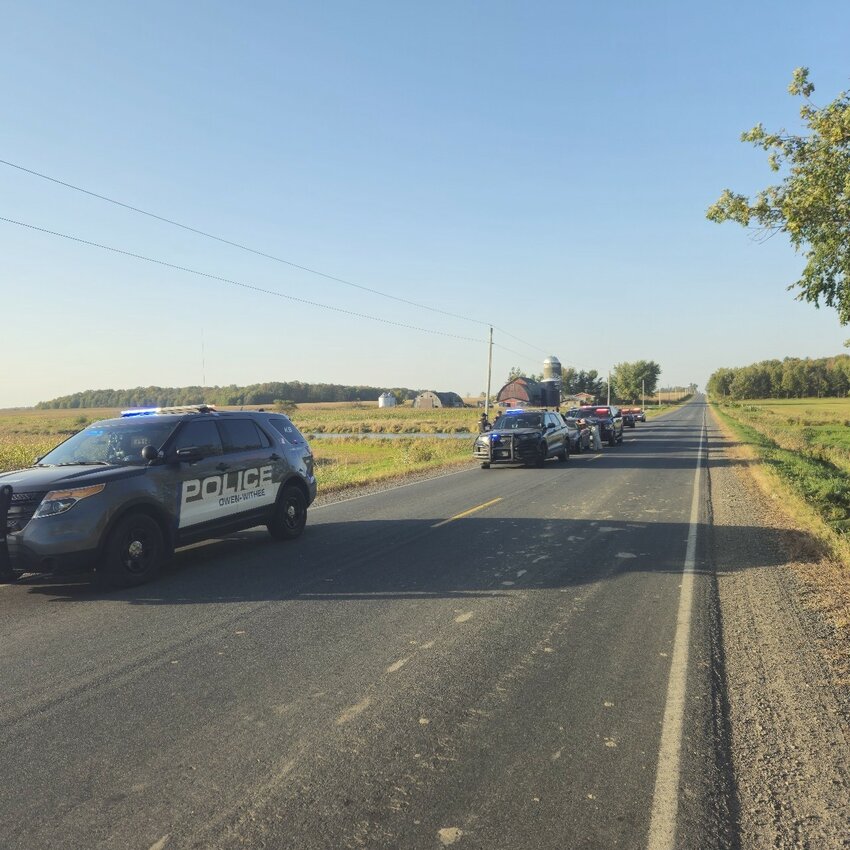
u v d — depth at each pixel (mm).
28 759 3457
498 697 4137
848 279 8680
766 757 3408
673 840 2750
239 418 8984
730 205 8656
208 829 2855
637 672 4512
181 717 3914
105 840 2793
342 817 2932
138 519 7047
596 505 12227
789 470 17547
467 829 2840
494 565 7613
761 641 5094
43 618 5945
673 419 69812
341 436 49531
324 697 4164
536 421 21562
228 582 7090
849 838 2766
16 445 21547
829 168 7434
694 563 7641
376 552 8453
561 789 3131
